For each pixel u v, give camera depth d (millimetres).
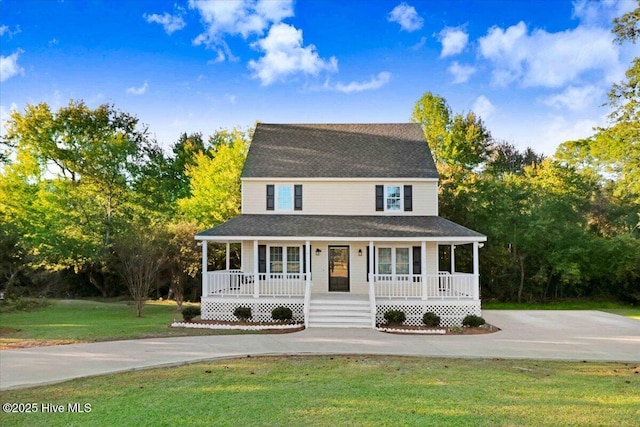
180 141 58406
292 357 12000
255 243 19359
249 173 22438
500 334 16000
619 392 8633
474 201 33156
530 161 56750
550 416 7195
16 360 11430
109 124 36531
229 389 8812
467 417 7129
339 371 10391
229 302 19062
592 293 35656
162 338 14844
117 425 6863
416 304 18609
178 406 7742
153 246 23422
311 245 21828
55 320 20156
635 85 26781
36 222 33500
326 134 25891
